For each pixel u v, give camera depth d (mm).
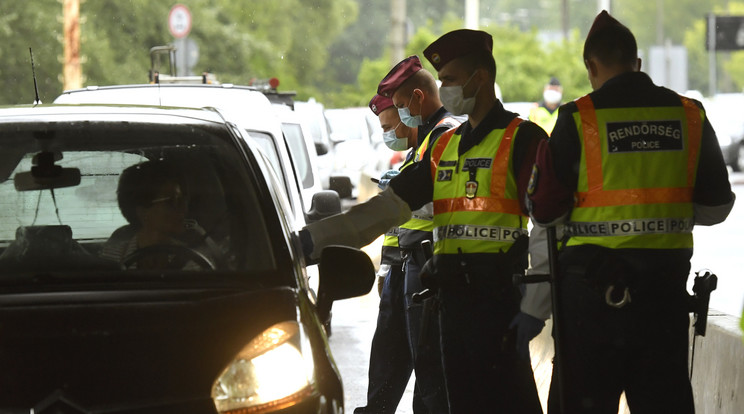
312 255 12922
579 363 11578
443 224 12844
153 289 10633
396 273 16078
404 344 16234
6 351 9672
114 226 11570
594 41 11844
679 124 11656
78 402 9422
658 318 11469
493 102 12797
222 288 10711
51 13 78125
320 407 9773
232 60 97375
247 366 9703
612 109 11609
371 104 16344
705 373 15164
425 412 15945
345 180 25672
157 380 9562
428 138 14656
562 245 11797
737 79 174000
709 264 37844
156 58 37906
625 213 11484
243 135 12438
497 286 12523
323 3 136250
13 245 11391
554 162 11578
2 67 77312
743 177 73750
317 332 10438
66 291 10625
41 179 11812
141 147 11992
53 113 12445
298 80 135875
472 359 12617
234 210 11539
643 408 11672
